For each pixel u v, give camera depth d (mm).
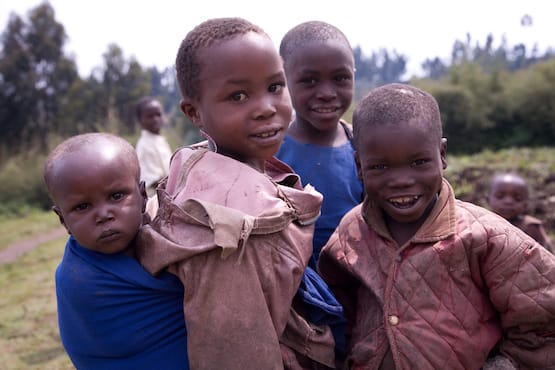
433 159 1807
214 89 1631
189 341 1552
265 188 1641
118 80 32250
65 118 29203
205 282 1528
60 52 29453
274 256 1590
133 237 1685
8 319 6438
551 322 1798
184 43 1714
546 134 29297
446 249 1817
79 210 1619
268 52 1627
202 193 1616
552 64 29906
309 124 2607
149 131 6969
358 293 2023
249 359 1502
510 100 29766
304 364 1766
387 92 1872
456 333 1782
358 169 1994
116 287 1638
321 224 2475
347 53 2510
